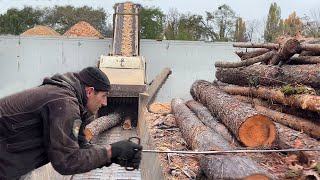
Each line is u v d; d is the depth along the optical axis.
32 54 21.30
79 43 21.34
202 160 4.74
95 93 3.40
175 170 5.64
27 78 21.33
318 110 5.27
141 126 11.61
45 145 3.17
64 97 3.15
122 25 19.47
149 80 21.28
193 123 7.14
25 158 3.18
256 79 7.76
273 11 35.00
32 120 3.14
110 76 13.84
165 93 21.38
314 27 19.06
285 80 6.93
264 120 5.24
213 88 8.87
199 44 21.62
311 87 6.27
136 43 18.08
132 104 14.24
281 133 5.62
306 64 7.28
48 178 6.72
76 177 8.12
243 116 5.34
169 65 21.47
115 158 3.36
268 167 4.77
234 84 9.59
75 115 3.14
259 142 5.27
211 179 4.39
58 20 50.16
